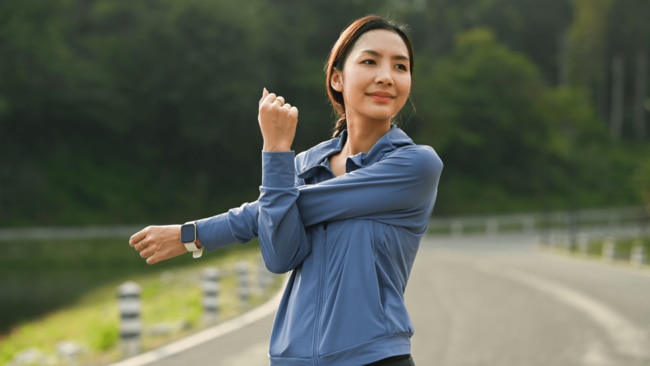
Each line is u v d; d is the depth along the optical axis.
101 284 29.75
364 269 2.60
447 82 80.81
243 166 68.69
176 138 66.31
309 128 67.50
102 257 41.06
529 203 78.12
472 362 9.12
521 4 112.19
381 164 2.67
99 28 68.69
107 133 64.88
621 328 11.80
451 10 107.75
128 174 63.94
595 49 106.88
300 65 69.88
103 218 58.44
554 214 66.44
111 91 62.09
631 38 109.25
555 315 13.23
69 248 41.41
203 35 61.25
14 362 12.35
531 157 83.25
